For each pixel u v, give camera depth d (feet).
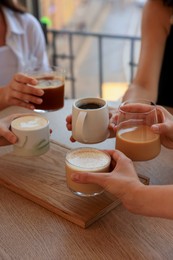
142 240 3.16
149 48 6.00
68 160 3.53
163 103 6.33
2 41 7.08
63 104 5.22
